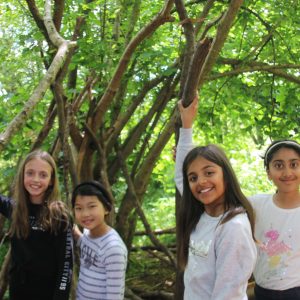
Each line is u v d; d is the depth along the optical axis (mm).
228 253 1825
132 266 5367
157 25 3121
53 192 2537
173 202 7254
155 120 4680
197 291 1928
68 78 4500
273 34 4469
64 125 3457
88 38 4152
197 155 2021
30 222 2463
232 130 6066
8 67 4785
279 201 2383
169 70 4102
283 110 4762
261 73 4746
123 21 4594
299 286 2273
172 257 4309
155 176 5719
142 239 6668
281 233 2316
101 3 4336
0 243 3717
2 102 4172
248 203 2035
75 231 2748
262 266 2338
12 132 2396
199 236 1992
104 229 2559
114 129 4254
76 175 3795
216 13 4316
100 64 4039
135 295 4277
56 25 3662
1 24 4926
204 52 2297
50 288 2453
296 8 4312
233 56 4918
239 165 7348
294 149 2352
